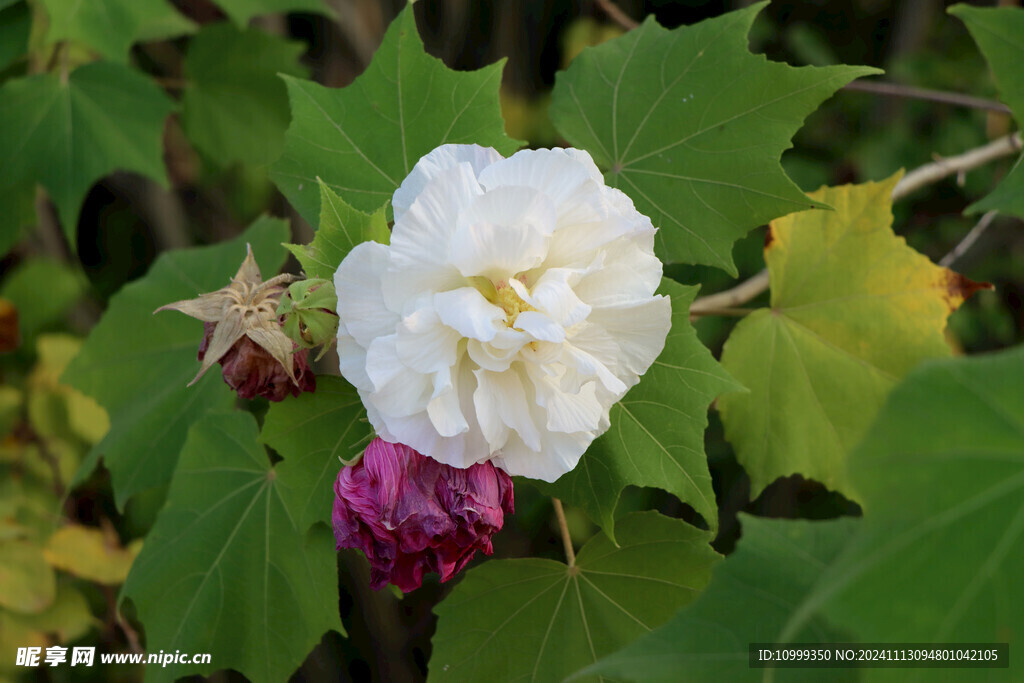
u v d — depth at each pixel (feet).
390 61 2.25
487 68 2.23
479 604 2.26
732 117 2.26
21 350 3.62
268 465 2.39
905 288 2.34
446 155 2.02
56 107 2.77
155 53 3.90
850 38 4.61
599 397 1.98
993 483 1.70
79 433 3.40
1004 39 2.10
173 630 2.37
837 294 2.38
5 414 3.40
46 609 3.12
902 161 3.97
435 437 1.94
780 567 1.89
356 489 1.99
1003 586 1.68
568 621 2.26
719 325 3.59
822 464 2.39
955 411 1.71
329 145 2.25
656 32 2.35
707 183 2.27
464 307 1.91
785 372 2.40
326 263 2.03
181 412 2.57
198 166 4.05
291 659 2.35
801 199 2.22
